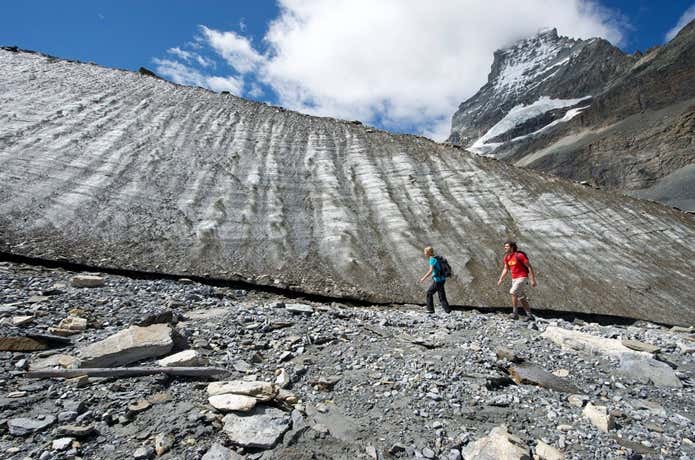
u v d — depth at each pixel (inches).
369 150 1079.6
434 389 216.5
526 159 7800.2
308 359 251.9
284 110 1286.9
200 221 656.4
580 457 164.1
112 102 1027.3
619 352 311.1
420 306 553.3
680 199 3986.2
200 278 506.0
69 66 1226.6
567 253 766.5
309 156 996.6
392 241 727.1
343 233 717.3
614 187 5093.5
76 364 202.4
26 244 472.4
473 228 801.6
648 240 866.1
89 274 442.9
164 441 150.9
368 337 311.3
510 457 151.3
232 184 797.2
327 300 533.3
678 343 386.9
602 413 199.5
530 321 422.0
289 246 654.5
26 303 292.7
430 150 1125.1
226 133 1010.1
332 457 154.5
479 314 502.9
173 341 236.8
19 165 653.9
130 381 193.6
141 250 538.3
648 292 692.1
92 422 160.2
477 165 1061.8
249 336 280.8
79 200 610.9
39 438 146.6
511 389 231.0
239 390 187.5
